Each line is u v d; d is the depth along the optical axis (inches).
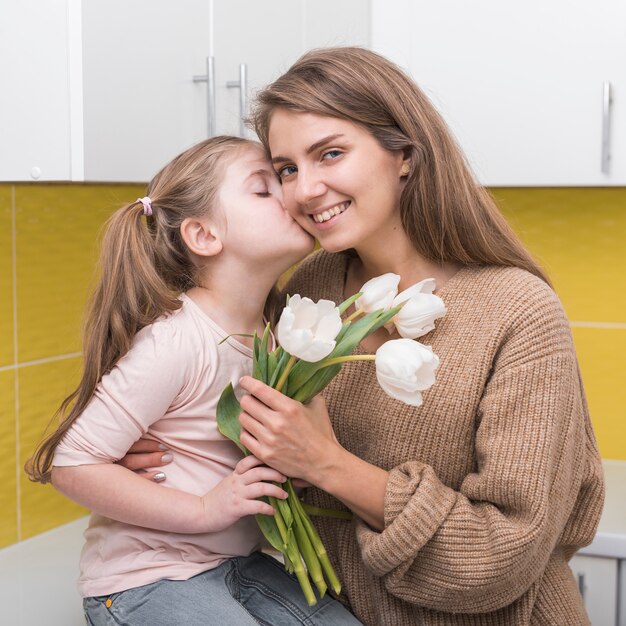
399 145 50.8
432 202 51.9
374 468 49.7
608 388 94.7
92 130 60.4
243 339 53.7
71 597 70.3
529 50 77.6
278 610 51.9
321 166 50.1
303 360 47.1
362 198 50.3
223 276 53.2
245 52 74.7
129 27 63.2
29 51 60.4
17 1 60.4
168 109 67.6
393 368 44.1
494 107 79.0
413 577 49.5
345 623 51.5
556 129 77.8
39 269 79.9
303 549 49.5
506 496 48.4
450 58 79.5
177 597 49.6
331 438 50.2
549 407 49.3
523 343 50.0
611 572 76.9
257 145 54.8
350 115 49.4
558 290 95.0
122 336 50.3
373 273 55.7
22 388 79.1
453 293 52.8
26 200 78.3
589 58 76.4
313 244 53.1
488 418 49.3
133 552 51.3
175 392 50.4
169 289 53.1
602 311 94.2
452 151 52.7
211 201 52.6
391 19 80.7
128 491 49.3
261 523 49.3
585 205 93.5
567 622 54.9
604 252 93.6
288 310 43.9
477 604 49.8
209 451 52.2
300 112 49.4
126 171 63.7
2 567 75.5
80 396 50.9
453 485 52.0
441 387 51.0
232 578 52.4
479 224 52.9
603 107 76.2
